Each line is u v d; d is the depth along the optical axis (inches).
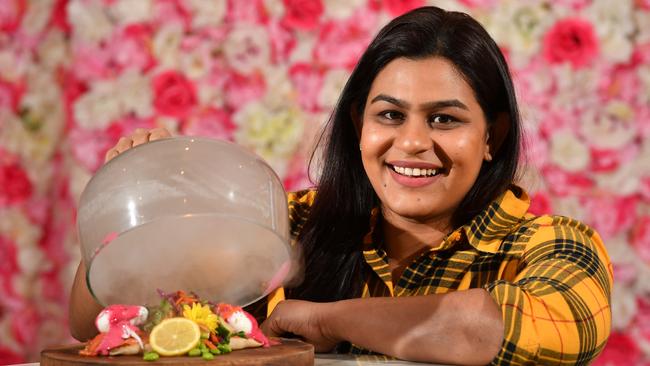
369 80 53.8
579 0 107.7
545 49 108.1
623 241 107.3
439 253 55.2
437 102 51.0
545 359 42.8
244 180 37.5
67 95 116.3
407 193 52.7
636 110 107.1
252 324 41.2
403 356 45.1
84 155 116.2
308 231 58.3
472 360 43.4
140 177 37.1
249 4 111.3
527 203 55.9
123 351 37.8
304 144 110.3
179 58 112.7
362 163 57.7
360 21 110.0
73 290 53.9
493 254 54.3
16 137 117.5
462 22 52.6
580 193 107.4
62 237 119.0
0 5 116.8
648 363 106.7
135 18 113.6
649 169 107.0
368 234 57.2
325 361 45.6
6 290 119.0
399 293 55.5
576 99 107.7
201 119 112.0
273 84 111.0
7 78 117.3
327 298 57.2
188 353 37.4
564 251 50.9
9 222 118.3
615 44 107.3
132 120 114.2
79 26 115.5
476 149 52.2
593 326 44.9
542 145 107.7
